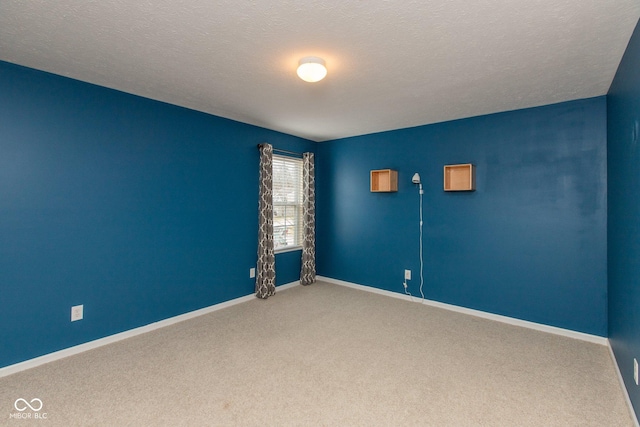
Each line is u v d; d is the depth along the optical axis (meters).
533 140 3.34
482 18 1.76
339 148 5.00
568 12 1.70
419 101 3.18
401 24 1.82
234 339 2.99
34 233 2.49
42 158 2.52
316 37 1.97
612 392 2.18
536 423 1.88
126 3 1.64
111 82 2.74
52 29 1.90
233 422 1.87
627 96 2.05
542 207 3.30
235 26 1.86
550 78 2.59
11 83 2.37
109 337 2.91
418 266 4.17
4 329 2.37
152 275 3.21
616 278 2.49
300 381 2.29
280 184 4.70
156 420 1.87
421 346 2.87
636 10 1.67
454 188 3.71
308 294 4.47
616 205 2.49
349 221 4.88
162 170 3.27
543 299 3.29
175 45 2.09
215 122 3.75
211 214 3.75
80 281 2.73
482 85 2.76
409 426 1.85
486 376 2.38
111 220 2.91
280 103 3.27
